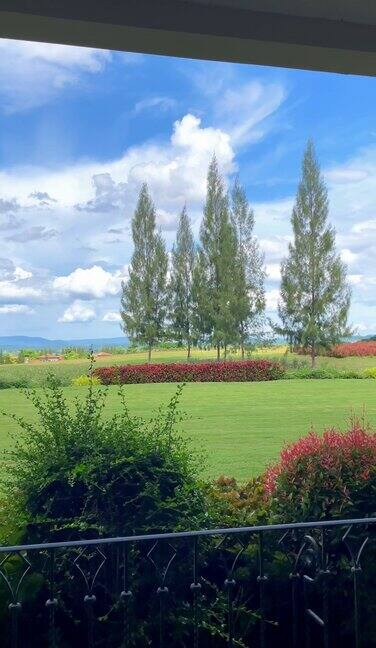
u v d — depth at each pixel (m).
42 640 2.03
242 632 2.12
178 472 2.24
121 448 2.22
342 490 2.21
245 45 2.00
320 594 2.18
